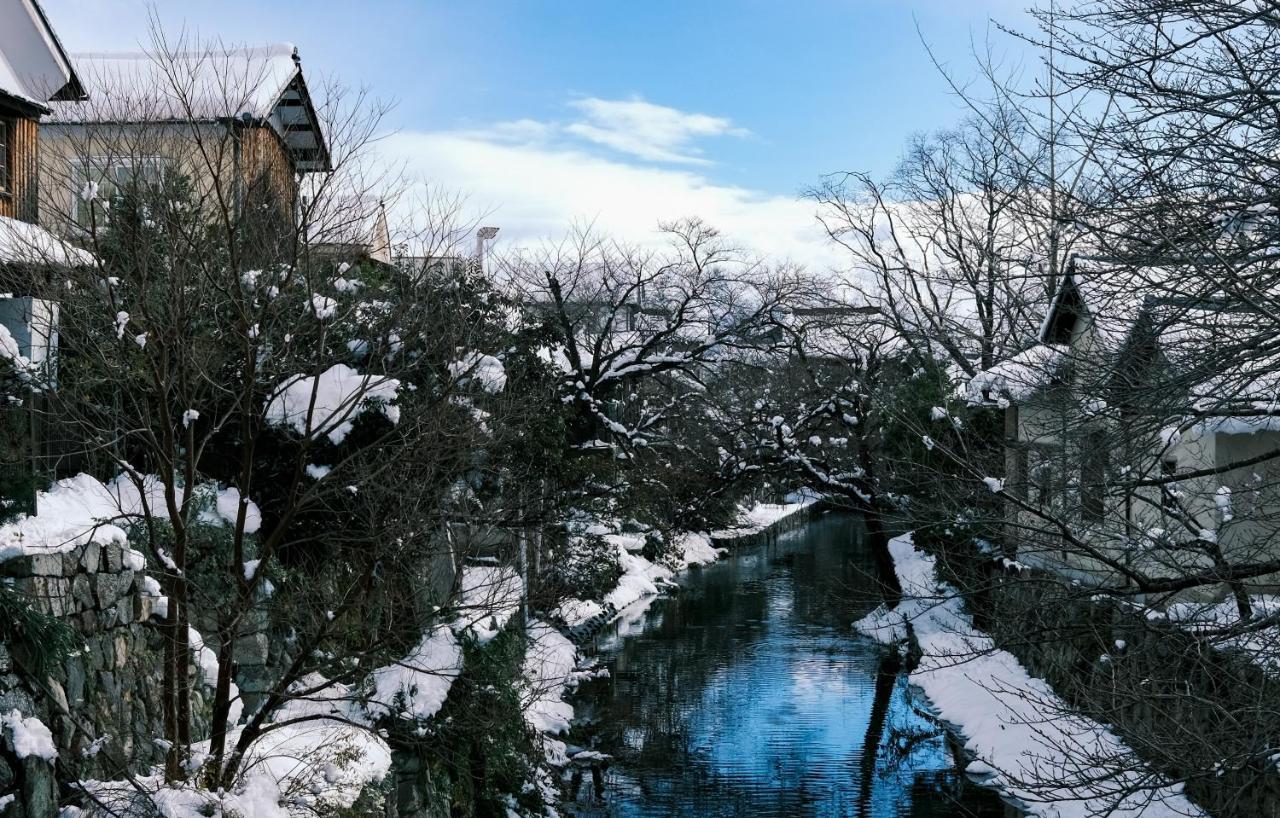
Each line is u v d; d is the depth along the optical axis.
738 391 30.95
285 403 13.16
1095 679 11.27
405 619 10.96
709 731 20.20
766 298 28.08
